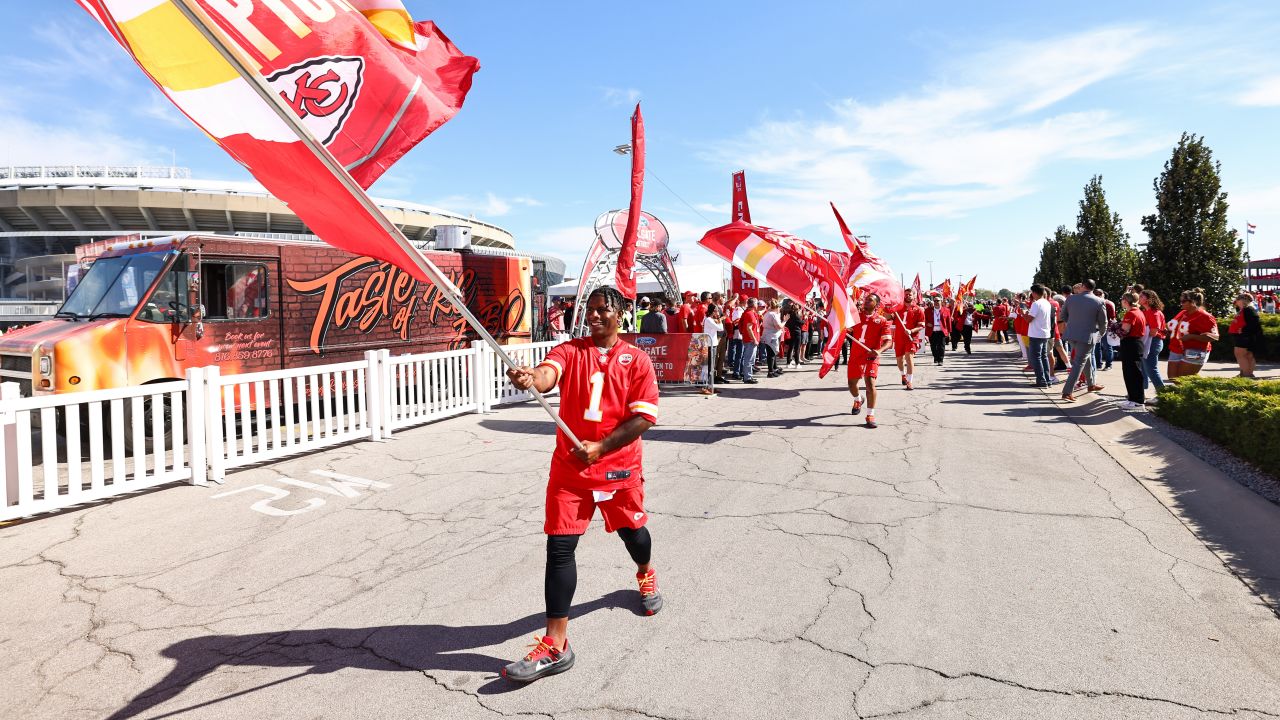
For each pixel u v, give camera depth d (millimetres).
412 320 11250
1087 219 28828
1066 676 2887
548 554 3027
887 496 5645
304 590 3947
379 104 5121
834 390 13141
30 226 53812
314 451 7711
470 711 2705
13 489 5305
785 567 4156
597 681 2908
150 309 8195
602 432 3137
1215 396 7102
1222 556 4191
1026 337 15266
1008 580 3906
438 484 6285
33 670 3090
